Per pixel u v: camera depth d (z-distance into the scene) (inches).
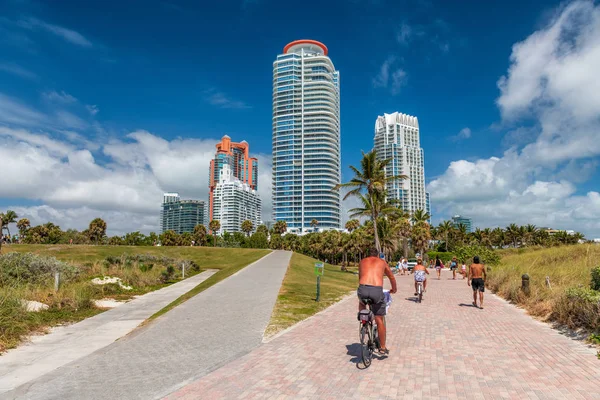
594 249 969.5
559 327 369.7
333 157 6806.1
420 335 337.7
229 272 1083.9
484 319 424.2
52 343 344.2
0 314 349.4
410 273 1622.8
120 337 369.1
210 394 193.8
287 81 6889.8
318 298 546.0
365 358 238.4
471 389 199.6
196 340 316.2
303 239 4793.3
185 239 4579.2
